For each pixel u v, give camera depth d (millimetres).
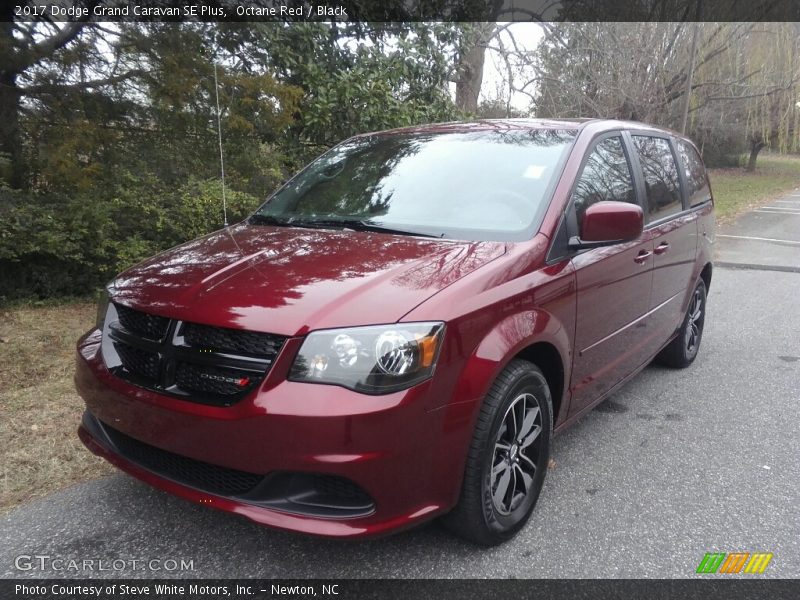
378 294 2424
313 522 2268
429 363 2324
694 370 5320
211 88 6945
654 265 4059
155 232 6688
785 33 23609
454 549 2770
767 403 4590
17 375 4555
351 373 2234
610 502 3201
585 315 3232
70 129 6016
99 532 2859
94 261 6293
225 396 2324
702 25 16219
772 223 16250
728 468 3592
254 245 3074
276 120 7555
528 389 2791
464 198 3324
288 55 8188
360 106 8820
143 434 2494
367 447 2211
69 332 5445
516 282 2740
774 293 8398
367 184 3688
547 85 15695
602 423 4195
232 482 2412
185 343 2432
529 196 3221
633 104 14930
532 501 2969
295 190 3945
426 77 10148
